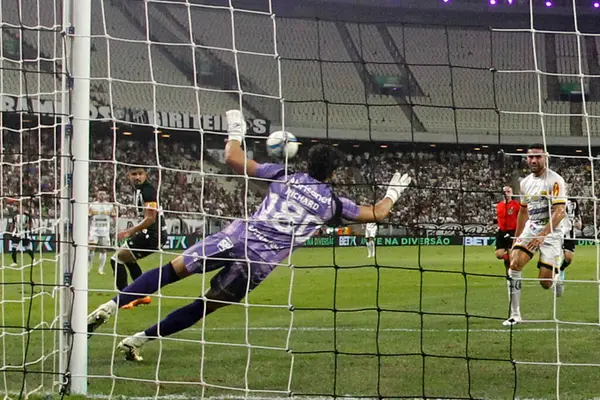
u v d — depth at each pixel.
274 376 7.45
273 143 7.57
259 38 45.78
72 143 6.57
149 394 6.62
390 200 7.55
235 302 7.68
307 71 45.47
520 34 50.25
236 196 38.00
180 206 36.91
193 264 7.65
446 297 15.62
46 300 13.55
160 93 41.28
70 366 6.55
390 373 7.61
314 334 10.22
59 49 7.64
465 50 49.25
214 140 40.56
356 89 45.84
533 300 15.07
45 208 10.67
